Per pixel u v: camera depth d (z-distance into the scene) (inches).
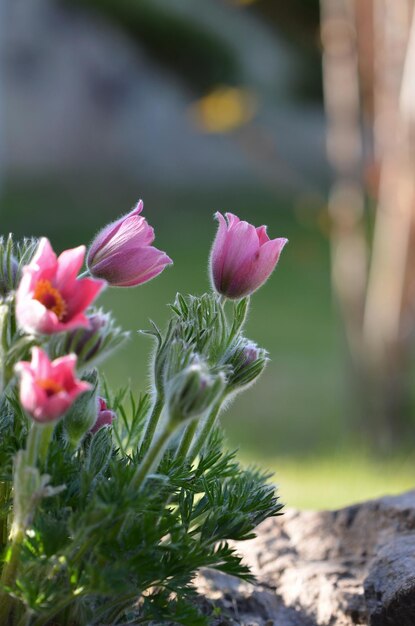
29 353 72.4
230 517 77.5
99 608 76.4
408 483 237.3
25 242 77.7
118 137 782.5
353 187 309.1
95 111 778.8
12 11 750.5
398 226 296.8
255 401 337.4
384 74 281.4
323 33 298.0
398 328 304.8
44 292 61.0
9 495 76.7
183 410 66.7
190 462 81.4
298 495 212.4
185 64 329.7
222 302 77.9
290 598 105.3
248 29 328.5
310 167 719.1
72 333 66.2
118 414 95.3
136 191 768.9
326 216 315.0
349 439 300.7
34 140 768.3
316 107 354.3
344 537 114.0
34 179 764.6
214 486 82.4
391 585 90.1
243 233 76.2
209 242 612.7
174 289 486.0
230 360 77.6
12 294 68.0
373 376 306.2
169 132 784.9
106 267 73.4
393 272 303.1
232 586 104.3
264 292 502.3
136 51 346.3
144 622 80.0
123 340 68.0
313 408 329.4
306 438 297.4
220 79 328.2
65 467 73.1
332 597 103.1
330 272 541.0
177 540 74.4
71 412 73.4
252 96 330.6
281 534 116.5
